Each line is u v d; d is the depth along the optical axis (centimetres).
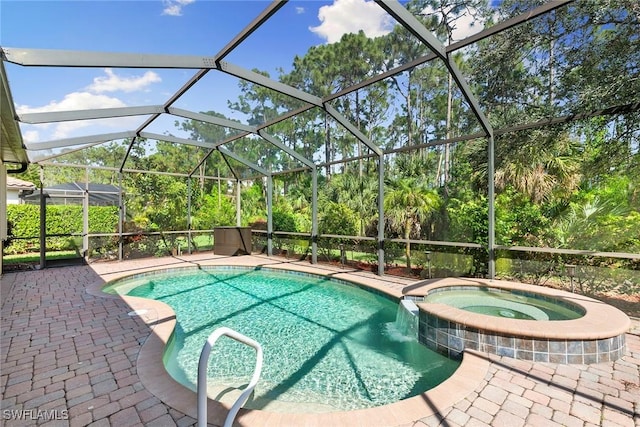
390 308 601
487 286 561
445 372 372
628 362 335
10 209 1163
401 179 935
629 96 541
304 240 1015
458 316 387
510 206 670
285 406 303
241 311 606
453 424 231
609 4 584
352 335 488
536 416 242
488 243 607
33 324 449
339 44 1756
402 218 802
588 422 235
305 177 1129
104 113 600
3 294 613
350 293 720
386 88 1891
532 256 589
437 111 1691
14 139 620
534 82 838
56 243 1212
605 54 603
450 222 788
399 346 446
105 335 408
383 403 310
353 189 1062
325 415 241
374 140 2025
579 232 582
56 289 654
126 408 252
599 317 381
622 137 553
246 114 1700
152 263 975
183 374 370
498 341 354
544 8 353
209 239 1270
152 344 378
